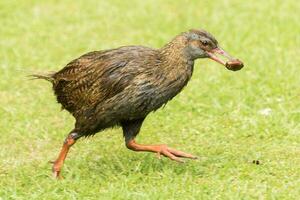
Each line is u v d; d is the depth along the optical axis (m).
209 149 13.16
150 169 12.04
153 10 21.38
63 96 12.17
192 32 11.79
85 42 19.30
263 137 13.63
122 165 12.33
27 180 11.90
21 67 17.56
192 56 11.77
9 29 20.09
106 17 21.03
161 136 13.90
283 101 15.16
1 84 16.53
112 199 10.96
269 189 11.28
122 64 11.47
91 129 11.82
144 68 11.42
